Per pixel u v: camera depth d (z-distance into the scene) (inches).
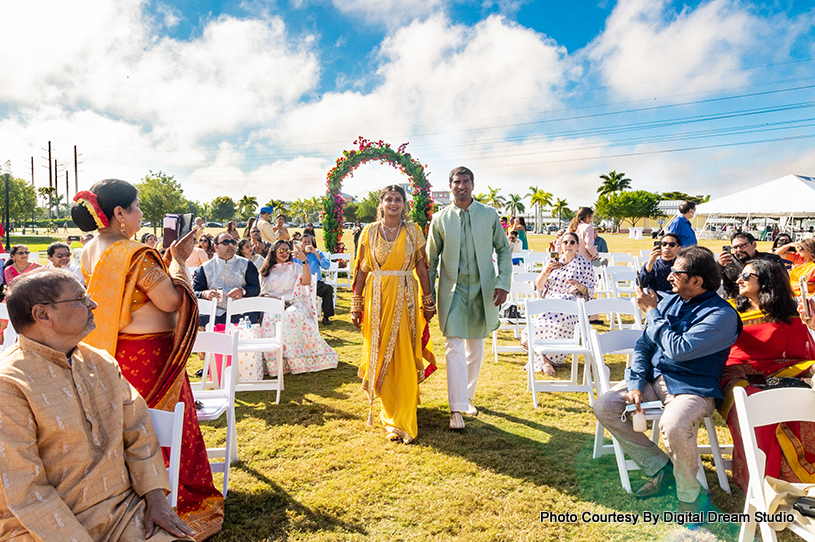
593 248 314.3
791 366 118.0
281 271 248.7
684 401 110.2
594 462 136.3
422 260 166.1
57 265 239.3
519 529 106.8
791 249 295.4
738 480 117.0
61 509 65.5
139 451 77.4
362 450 146.6
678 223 285.3
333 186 547.5
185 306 98.7
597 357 136.2
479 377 222.1
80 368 74.2
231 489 124.6
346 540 103.5
